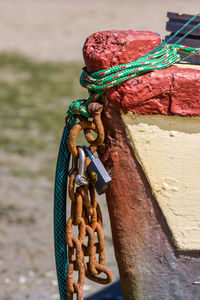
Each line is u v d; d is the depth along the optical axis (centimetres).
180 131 215
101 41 208
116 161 218
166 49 215
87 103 211
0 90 1070
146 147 215
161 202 222
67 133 222
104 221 583
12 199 626
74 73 1205
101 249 216
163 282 234
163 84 207
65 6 1852
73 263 214
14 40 1465
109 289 468
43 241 543
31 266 500
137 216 225
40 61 1293
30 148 780
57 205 227
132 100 207
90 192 215
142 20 1648
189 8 1773
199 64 238
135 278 234
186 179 220
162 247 229
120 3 1873
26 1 1927
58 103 999
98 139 209
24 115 924
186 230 227
